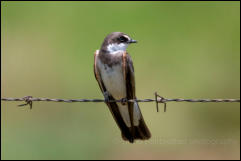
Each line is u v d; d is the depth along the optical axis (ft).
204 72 54.75
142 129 34.04
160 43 58.34
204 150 47.65
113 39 34.94
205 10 63.87
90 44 58.08
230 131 51.34
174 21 62.08
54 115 50.72
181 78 53.83
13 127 48.60
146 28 60.64
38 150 45.50
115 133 47.93
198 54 56.85
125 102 33.27
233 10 63.57
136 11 63.41
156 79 53.57
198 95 52.90
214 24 61.46
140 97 52.16
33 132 47.93
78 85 53.31
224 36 59.57
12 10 63.46
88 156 45.88
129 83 33.68
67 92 52.90
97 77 34.58
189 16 62.64
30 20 61.41
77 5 64.49
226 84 54.39
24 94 52.75
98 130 48.37
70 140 46.93
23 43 57.57
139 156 46.55
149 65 55.21
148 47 57.88
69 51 57.11
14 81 53.83
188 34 59.98
